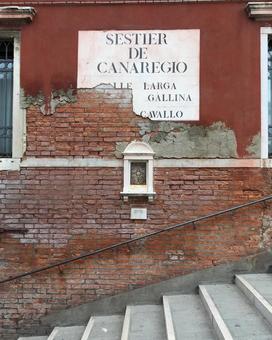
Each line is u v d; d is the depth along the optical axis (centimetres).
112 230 790
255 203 780
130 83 807
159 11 812
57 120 808
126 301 780
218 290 733
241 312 609
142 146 798
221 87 801
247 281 719
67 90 810
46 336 774
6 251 794
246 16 808
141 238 784
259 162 788
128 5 816
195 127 797
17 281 790
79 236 792
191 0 809
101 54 812
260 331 534
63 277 789
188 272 782
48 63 815
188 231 787
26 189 800
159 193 793
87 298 784
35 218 796
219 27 807
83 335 676
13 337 782
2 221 797
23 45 817
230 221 786
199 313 665
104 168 799
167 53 807
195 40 807
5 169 802
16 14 809
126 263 786
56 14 820
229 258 782
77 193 797
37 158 803
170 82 804
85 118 806
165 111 802
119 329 698
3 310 787
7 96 835
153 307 758
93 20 816
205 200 789
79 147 803
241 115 797
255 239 783
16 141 807
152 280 782
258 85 799
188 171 794
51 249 792
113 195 795
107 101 806
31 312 786
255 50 804
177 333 580
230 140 793
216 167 792
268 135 807
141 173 802
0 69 833
